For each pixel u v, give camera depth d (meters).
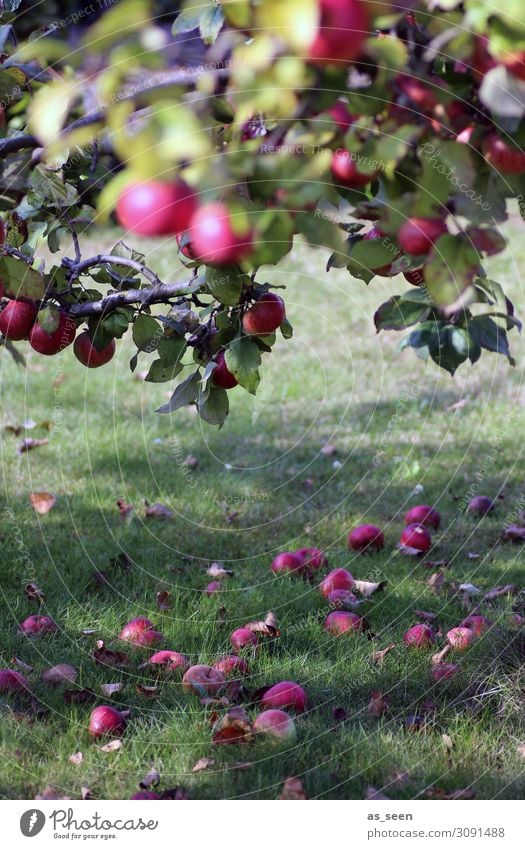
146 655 2.53
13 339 2.04
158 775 2.03
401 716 2.28
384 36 1.13
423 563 3.16
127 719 2.24
